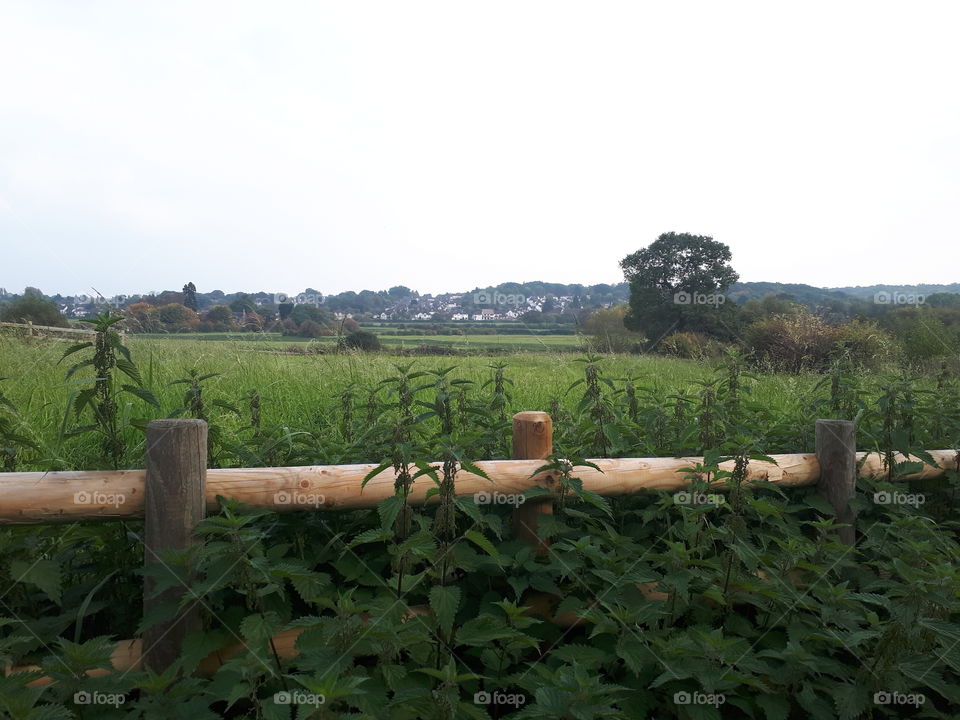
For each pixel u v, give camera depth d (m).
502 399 4.29
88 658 2.29
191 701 2.30
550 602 3.29
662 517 3.82
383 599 2.75
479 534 2.73
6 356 6.64
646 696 2.87
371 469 3.08
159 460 2.64
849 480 4.09
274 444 3.61
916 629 2.96
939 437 5.05
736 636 3.19
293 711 2.45
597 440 4.05
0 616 2.74
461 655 3.05
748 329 18.39
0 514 2.54
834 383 5.18
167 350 7.62
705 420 4.16
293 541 3.23
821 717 2.88
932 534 3.72
